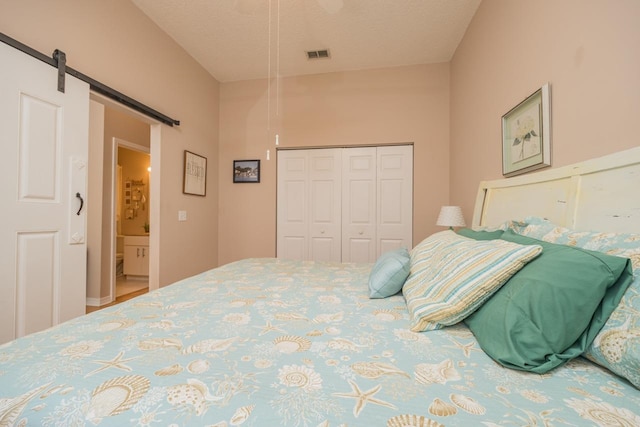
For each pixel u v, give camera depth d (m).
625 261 0.72
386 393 0.60
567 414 0.54
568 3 1.29
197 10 2.46
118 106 2.24
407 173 3.41
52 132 1.70
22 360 0.70
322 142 3.58
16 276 1.53
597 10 1.12
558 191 1.30
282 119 3.69
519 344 0.71
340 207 3.59
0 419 0.53
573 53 1.26
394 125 3.41
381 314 1.10
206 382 0.63
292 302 1.24
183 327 0.94
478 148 2.40
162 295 1.32
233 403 0.56
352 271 1.94
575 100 1.25
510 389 0.62
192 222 3.25
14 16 1.54
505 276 0.88
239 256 3.79
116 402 0.56
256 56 3.21
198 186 3.35
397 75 3.40
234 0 2.25
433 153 3.33
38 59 1.62
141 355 0.75
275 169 3.71
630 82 0.98
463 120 2.80
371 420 0.52
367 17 2.54
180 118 3.01
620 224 0.94
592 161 1.11
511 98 1.83
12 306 1.51
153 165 2.71
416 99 3.36
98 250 3.27
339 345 0.83
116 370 0.67
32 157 1.60
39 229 1.64
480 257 0.98
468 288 0.92
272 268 2.03
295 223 3.69
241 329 0.94
